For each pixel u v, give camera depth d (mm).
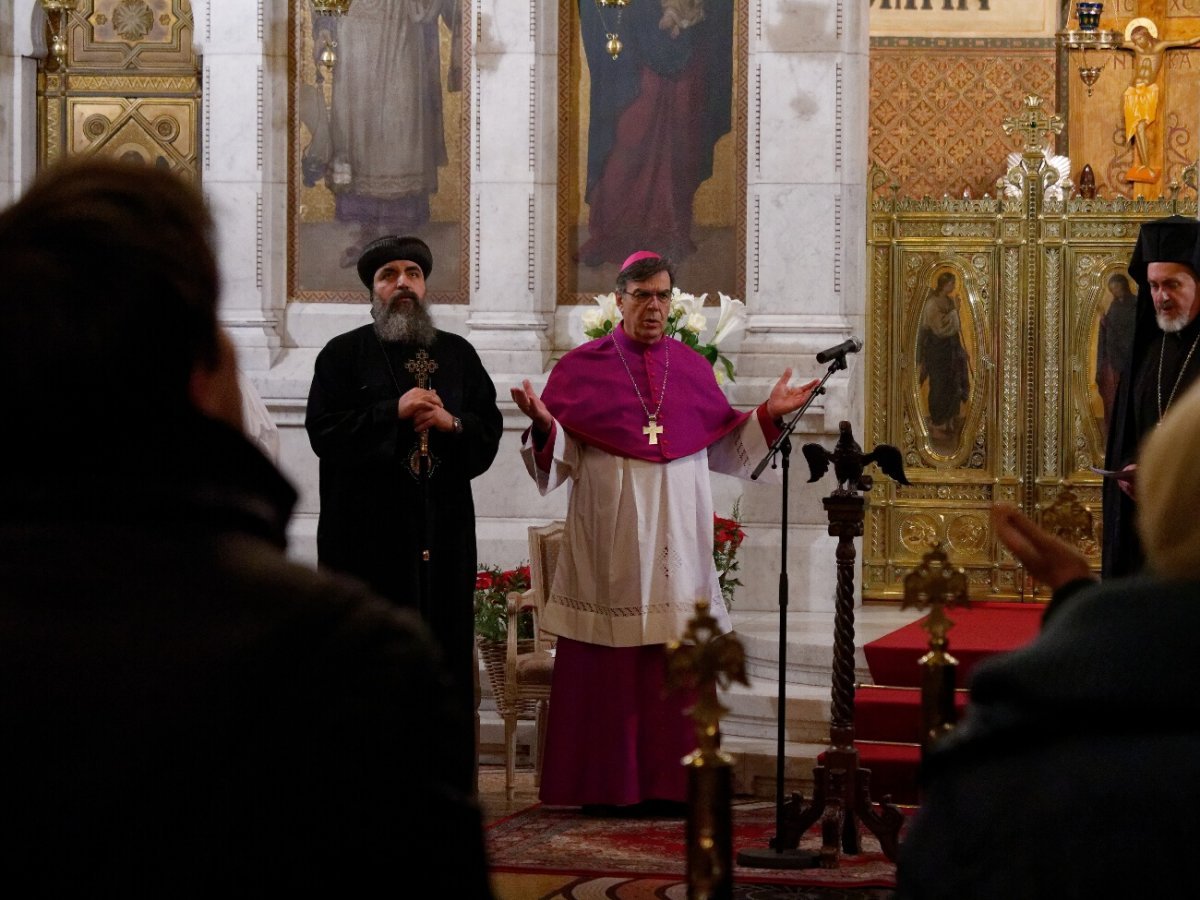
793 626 10719
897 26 17031
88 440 1651
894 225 12438
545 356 11867
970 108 16984
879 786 8633
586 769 8203
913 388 12477
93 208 1704
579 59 11953
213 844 1567
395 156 12078
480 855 1669
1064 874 1761
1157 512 1869
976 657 9656
